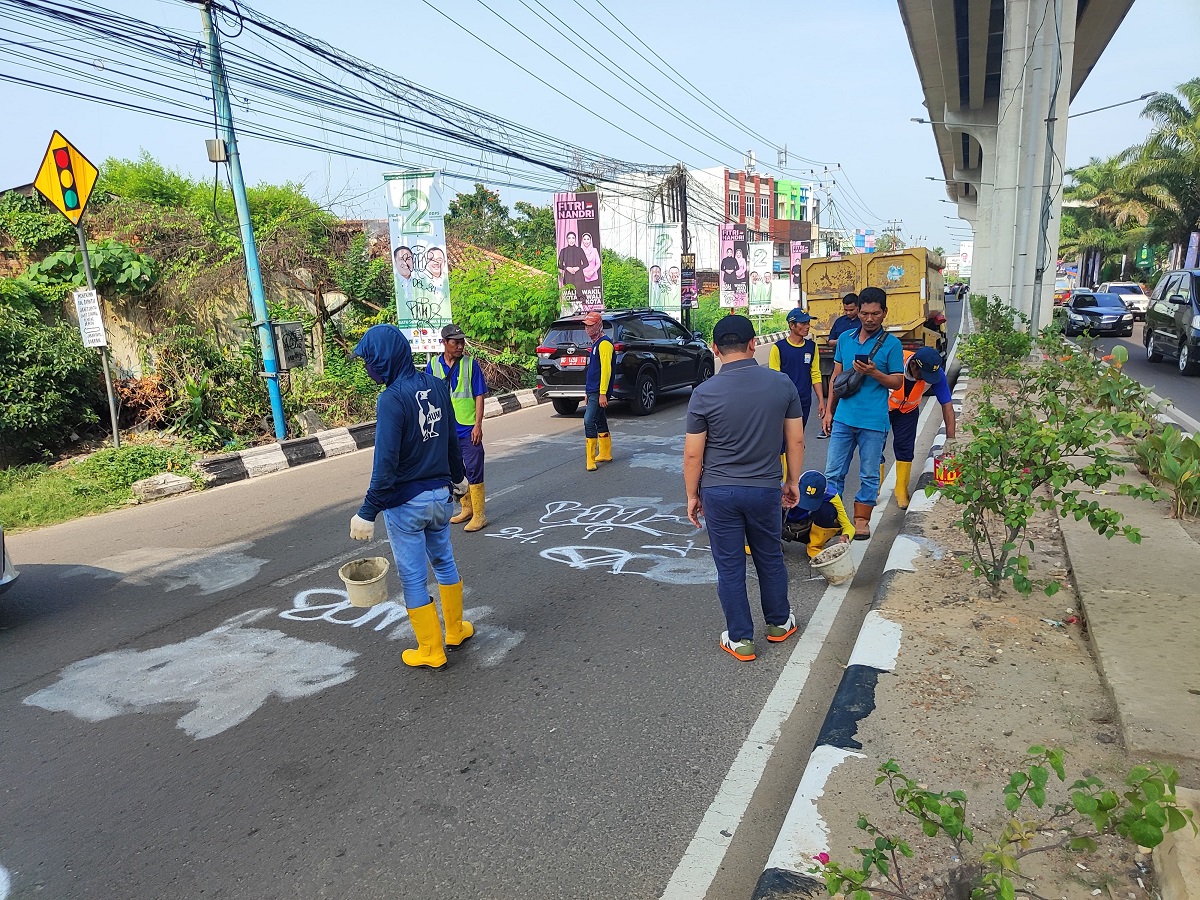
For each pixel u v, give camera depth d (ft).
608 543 20.45
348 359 48.21
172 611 17.34
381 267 51.26
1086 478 12.42
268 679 13.79
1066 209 160.66
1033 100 55.77
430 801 10.14
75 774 11.18
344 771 10.91
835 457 19.02
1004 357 41.39
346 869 8.99
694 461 13.14
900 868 7.80
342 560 20.39
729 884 8.51
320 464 34.63
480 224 127.34
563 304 55.31
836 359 18.99
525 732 11.64
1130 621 12.41
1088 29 77.10
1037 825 7.13
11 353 34.22
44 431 35.19
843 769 9.48
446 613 14.51
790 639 14.30
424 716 12.26
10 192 41.37
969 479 13.48
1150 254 153.28
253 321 43.39
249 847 9.45
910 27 77.10
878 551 18.80
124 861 9.32
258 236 46.80
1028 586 12.23
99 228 43.45
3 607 18.15
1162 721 9.62
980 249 111.55
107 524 25.77
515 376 56.18
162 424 39.11
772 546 13.60
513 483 27.84
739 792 10.05
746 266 95.45
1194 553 15.46
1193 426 30.86
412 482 13.11
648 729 11.57
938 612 13.73
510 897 8.44
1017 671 11.50
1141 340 76.64
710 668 13.34
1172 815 6.38
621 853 9.04
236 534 23.53
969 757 9.52
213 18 32.07
